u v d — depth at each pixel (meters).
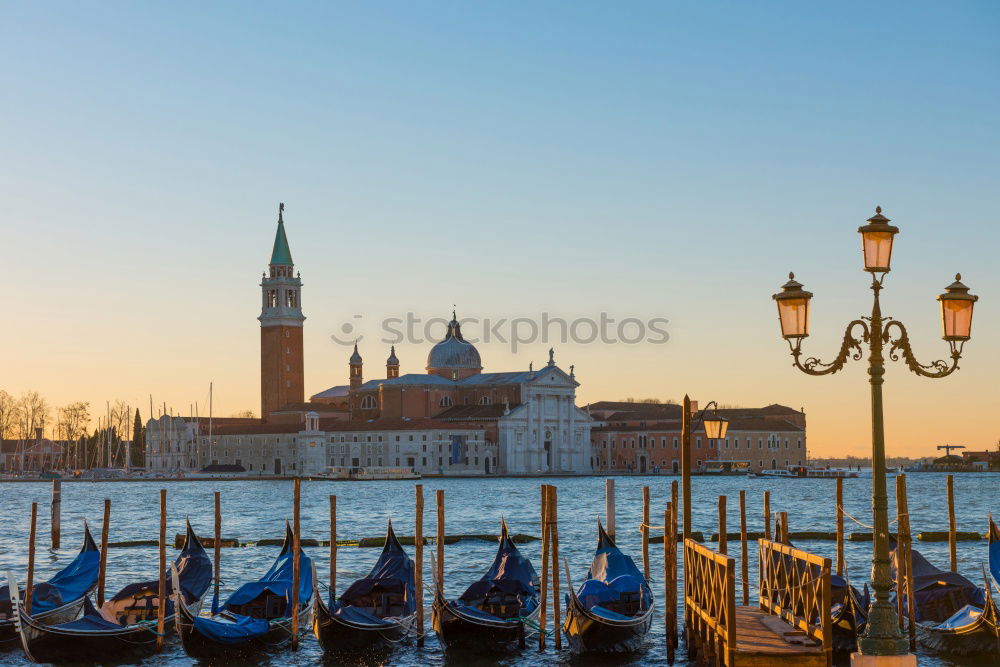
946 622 46.25
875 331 28.97
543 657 47.75
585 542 96.44
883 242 28.56
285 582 52.03
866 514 135.75
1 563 83.38
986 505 156.50
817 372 29.25
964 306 28.89
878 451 29.12
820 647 32.34
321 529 118.62
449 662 47.31
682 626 52.81
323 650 47.41
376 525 124.75
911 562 47.22
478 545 93.38
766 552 42.38
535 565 78.69
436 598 48.88
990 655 44.34
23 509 162.38
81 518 140.38
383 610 51.41
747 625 36.69
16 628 47.69
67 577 55.84
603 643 46.56
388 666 46.84
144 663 46.94
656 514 138.38
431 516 141.00
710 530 104.69
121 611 50.75
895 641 28.83
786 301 29.03
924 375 29.02
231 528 121.00
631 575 50.69
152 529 120.25
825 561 31.47
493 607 50.12
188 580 56.53
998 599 57.78
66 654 46.28
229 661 46.88
